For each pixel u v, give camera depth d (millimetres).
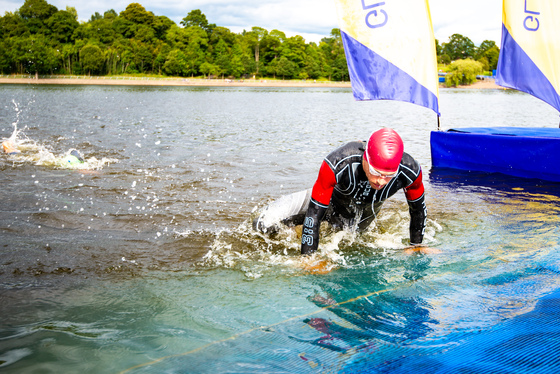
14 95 29797
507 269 2764
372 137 2695
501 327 1865
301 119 16391
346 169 2982
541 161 5934
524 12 6477
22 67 83750
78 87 56719
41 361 1852
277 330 2051
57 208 4504
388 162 2605
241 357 1798
